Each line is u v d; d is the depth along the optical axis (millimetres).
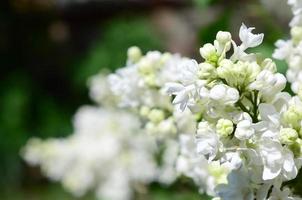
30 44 3707
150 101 616
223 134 448
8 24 3719
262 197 479
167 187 1036
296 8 536
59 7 3797
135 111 657
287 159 451
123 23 3244
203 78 452
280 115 458
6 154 3279
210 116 458
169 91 458
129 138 1368
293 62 541
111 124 1404
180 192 806
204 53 457
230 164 449
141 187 1156
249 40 458
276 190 476
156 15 3227
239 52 460
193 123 595
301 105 458
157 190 1138
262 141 452
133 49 623
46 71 3658
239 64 450
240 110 462
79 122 1479
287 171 449
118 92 621
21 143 3334
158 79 605
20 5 3721
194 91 452
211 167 579
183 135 602
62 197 2682
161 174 941
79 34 3783
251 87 453
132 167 1345
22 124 3418
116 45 3197
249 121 444
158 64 607
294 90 526
